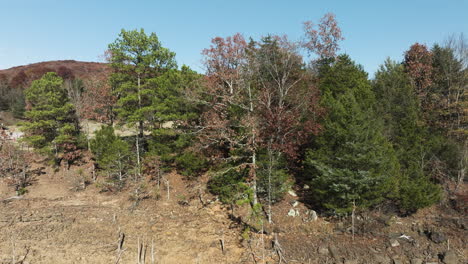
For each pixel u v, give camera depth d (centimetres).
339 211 1898
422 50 3281
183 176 2889
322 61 3422
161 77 2683
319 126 2067
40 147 3072
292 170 2666
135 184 2731
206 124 2442
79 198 2633
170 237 1912
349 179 1833
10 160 2823
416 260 1608
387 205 2114
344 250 1720
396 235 1850
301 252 1712
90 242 1820
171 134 2544
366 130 1886
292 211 2144
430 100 2917
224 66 2394
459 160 2259
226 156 2623
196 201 2500
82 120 3556
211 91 2377
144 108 2558
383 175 1842
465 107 2561
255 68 2409
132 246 1781
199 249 1756
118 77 2767
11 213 2267
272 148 2095
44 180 2977
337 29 3447
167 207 2427
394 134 2316
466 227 1864
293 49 2422
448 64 2933
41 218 2183
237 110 2317
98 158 2958
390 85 2611
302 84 2480
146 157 2783
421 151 2202
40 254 1670
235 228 2042
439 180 2291
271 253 1705
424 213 2083
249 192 1922
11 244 1773
